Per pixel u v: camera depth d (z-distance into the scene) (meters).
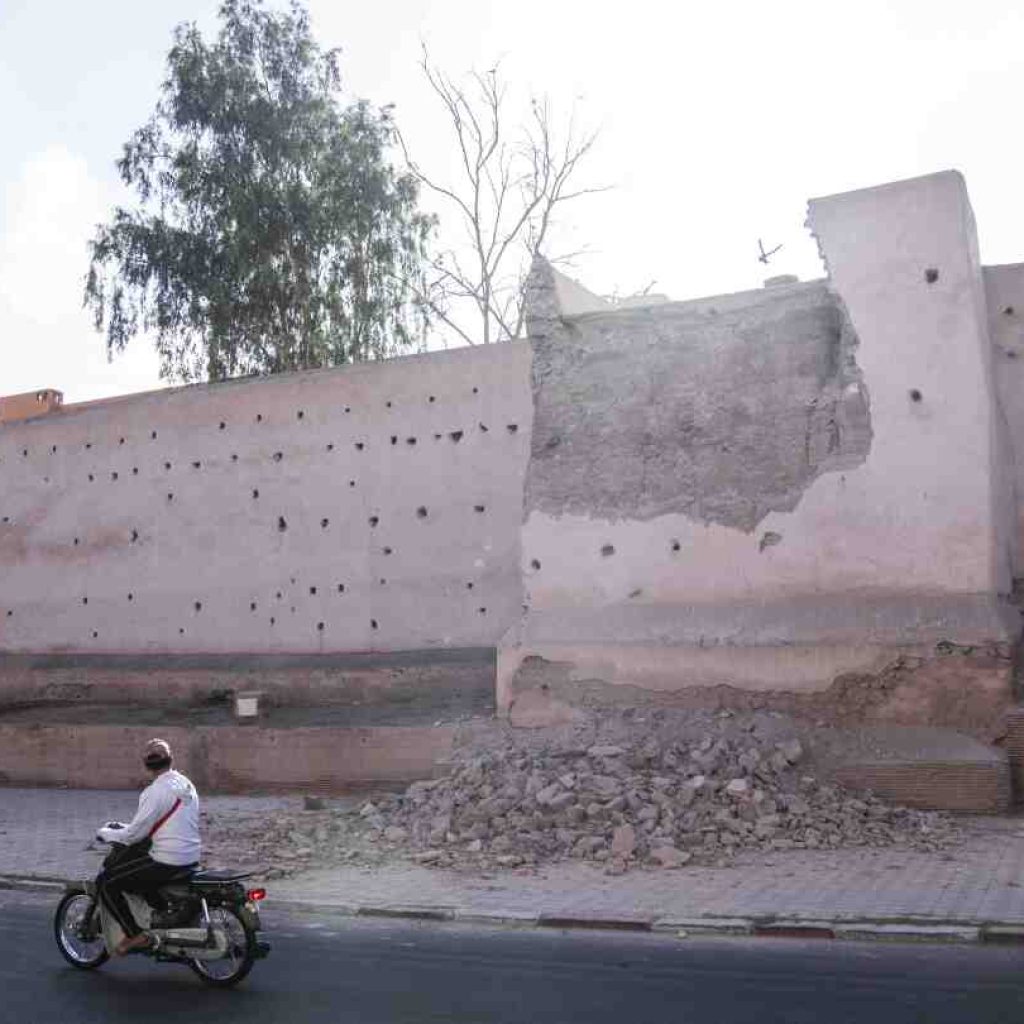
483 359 21.38
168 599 24.09
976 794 13.28
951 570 14.63
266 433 23.39
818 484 15.51
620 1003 7.21
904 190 15.39
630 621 16.25
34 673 24.42
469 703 18.73
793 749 13.77
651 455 16.80
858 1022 6.70
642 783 13.05
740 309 17.02
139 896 8.15
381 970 8.20
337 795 17.02
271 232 31.39
